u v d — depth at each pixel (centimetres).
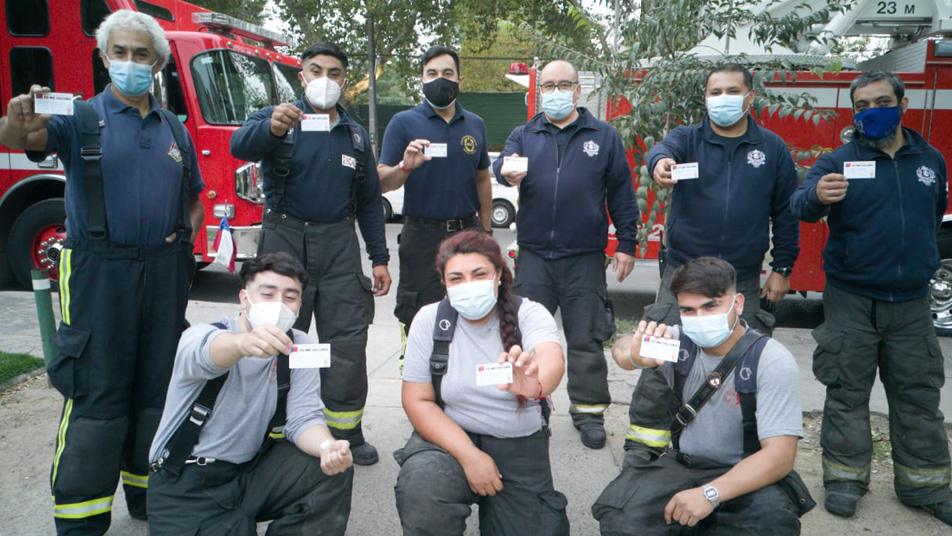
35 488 344
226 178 700
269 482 249
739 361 256
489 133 2209
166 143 296
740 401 256
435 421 256
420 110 406
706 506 238
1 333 599
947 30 673
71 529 277
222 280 911
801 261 677
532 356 240
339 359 359
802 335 670
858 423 334
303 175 347
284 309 242
